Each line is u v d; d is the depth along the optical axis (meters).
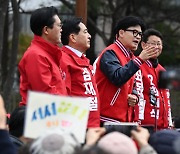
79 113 8.45
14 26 26.78
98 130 8.49
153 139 8.09
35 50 11.84
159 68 15.27
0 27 24.34
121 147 6.94
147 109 14.99
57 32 12.26
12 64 26.81
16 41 26.88
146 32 15.58
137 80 14.65
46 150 7.16
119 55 13.62
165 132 8.05
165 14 35.28
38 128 8.34
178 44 35.34
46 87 11.62
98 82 13.48
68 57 13.03
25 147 7.49
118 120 13.45
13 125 10.38
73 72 12.98
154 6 34.97
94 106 12.99
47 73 11.74
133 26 13.75
